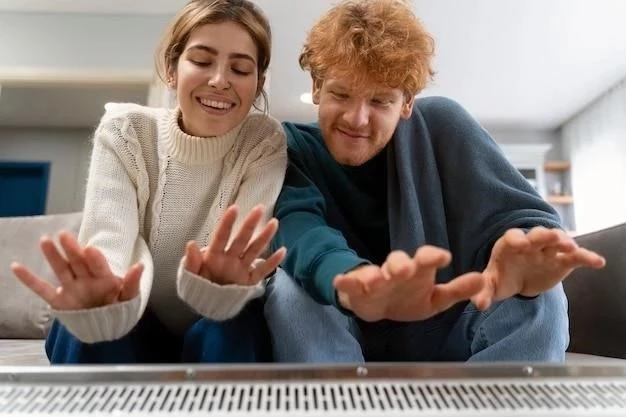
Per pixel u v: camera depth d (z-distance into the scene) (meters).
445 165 0.86
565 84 2.97
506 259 0.55
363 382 0.45
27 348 1.25
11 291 1.55
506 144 3.64
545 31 2.40
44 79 2.36
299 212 0.73
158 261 0.81
